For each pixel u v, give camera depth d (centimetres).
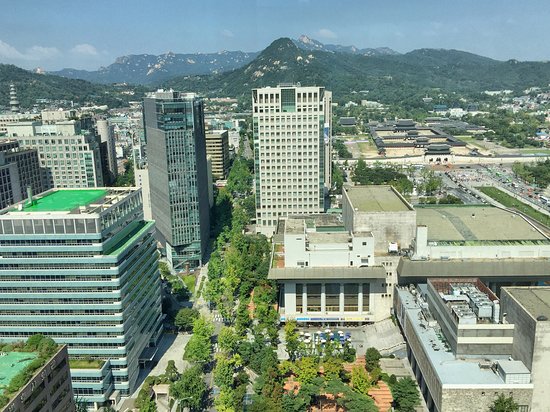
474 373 18312
